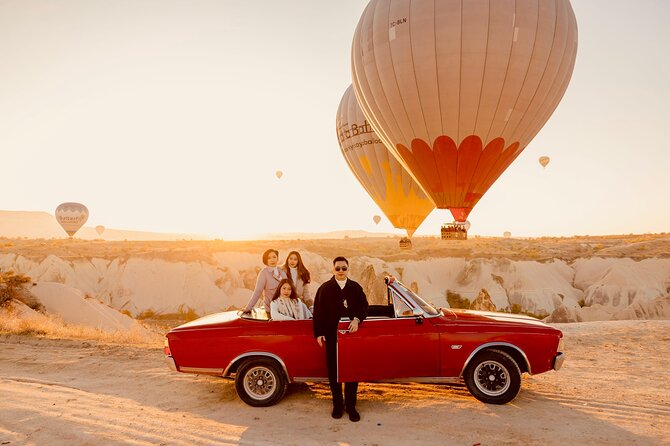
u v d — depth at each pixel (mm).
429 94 22812
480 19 21453
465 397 5902
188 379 6934
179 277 64312
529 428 4848
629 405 5586
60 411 5352
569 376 7094
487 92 22234
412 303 5855
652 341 9719
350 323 5465
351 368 5453
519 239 119062
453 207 25172
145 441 4559
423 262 69000
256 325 5859
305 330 5766
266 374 5789
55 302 30203
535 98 22875
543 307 60469
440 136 23672
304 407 5648
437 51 22016
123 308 60938
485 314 6402
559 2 22656
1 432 4711
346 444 4535
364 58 24844
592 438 4582
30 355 8508
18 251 70188
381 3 24156
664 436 4617
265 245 83875
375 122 26297
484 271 65688
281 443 4559
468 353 5641
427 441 4562
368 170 35875
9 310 24922
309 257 70875
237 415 5387
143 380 6883
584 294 63656
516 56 21734
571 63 23469
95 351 8836
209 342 5785
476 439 4586
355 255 74062
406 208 35688
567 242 104812
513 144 23953
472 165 23953
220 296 63719
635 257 67125
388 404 5691
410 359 5605
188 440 4609
